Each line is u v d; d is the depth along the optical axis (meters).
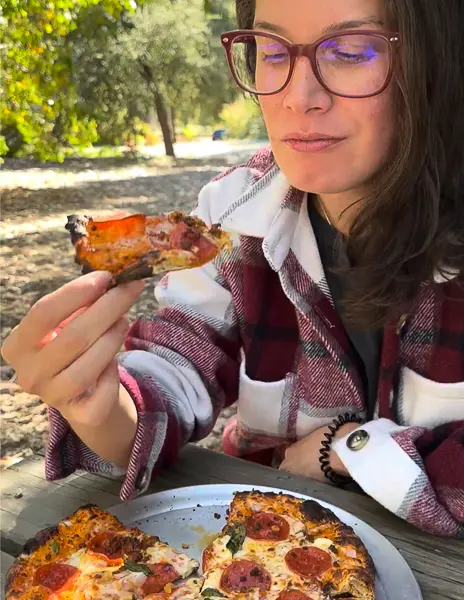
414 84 0.42
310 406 0.58
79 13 3.12
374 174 0.46
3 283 2.19
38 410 1.32
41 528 0.44
